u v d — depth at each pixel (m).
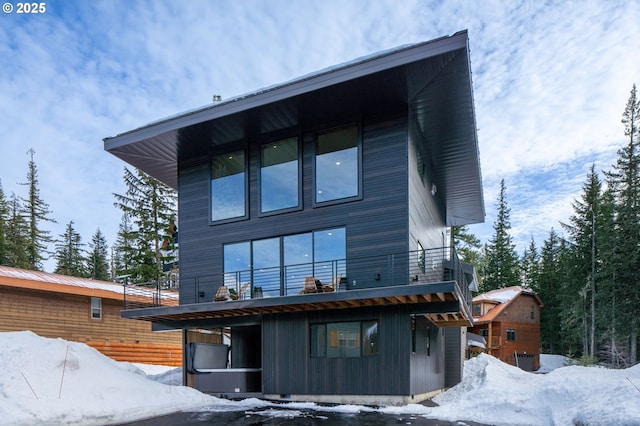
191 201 13.36
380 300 9.41
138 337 17.58
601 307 26.38
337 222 10.86
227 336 17.39
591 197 31.27
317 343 10.62
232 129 12.03
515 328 30.98
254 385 11.59
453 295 8.87
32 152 39.12
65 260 45.72
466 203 18.48
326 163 11.30
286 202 11.73
